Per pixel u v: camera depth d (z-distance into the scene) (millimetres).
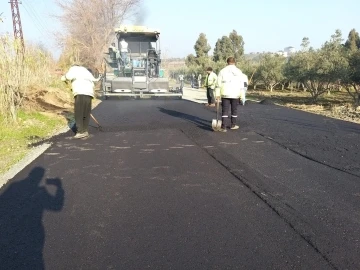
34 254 2805
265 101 15477
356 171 4902
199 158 5625
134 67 16609
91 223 3344
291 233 3107
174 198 3943
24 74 9961
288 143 6680
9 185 4449
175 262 2666
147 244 2938
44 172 4969
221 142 6801
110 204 3795
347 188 4223
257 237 3039
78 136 7305
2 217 3506
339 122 9312
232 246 2893
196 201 3852
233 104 8047
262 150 6141
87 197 4012
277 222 3322
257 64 33281
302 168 5051
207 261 2676
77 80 7219
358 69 15930
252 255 2754
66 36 29656
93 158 5699
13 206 3781
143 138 7230
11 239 3059
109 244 2945
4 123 8336
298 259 2693
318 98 21859
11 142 7129
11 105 8664
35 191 4223
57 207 3738
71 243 2973
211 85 13539
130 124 9016
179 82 17203
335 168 5047
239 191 4145
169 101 15984
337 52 17484
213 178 4625
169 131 7996
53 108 11672
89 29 31000
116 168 5117
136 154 5918
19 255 2799
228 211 3582
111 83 16344
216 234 3100
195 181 4512
